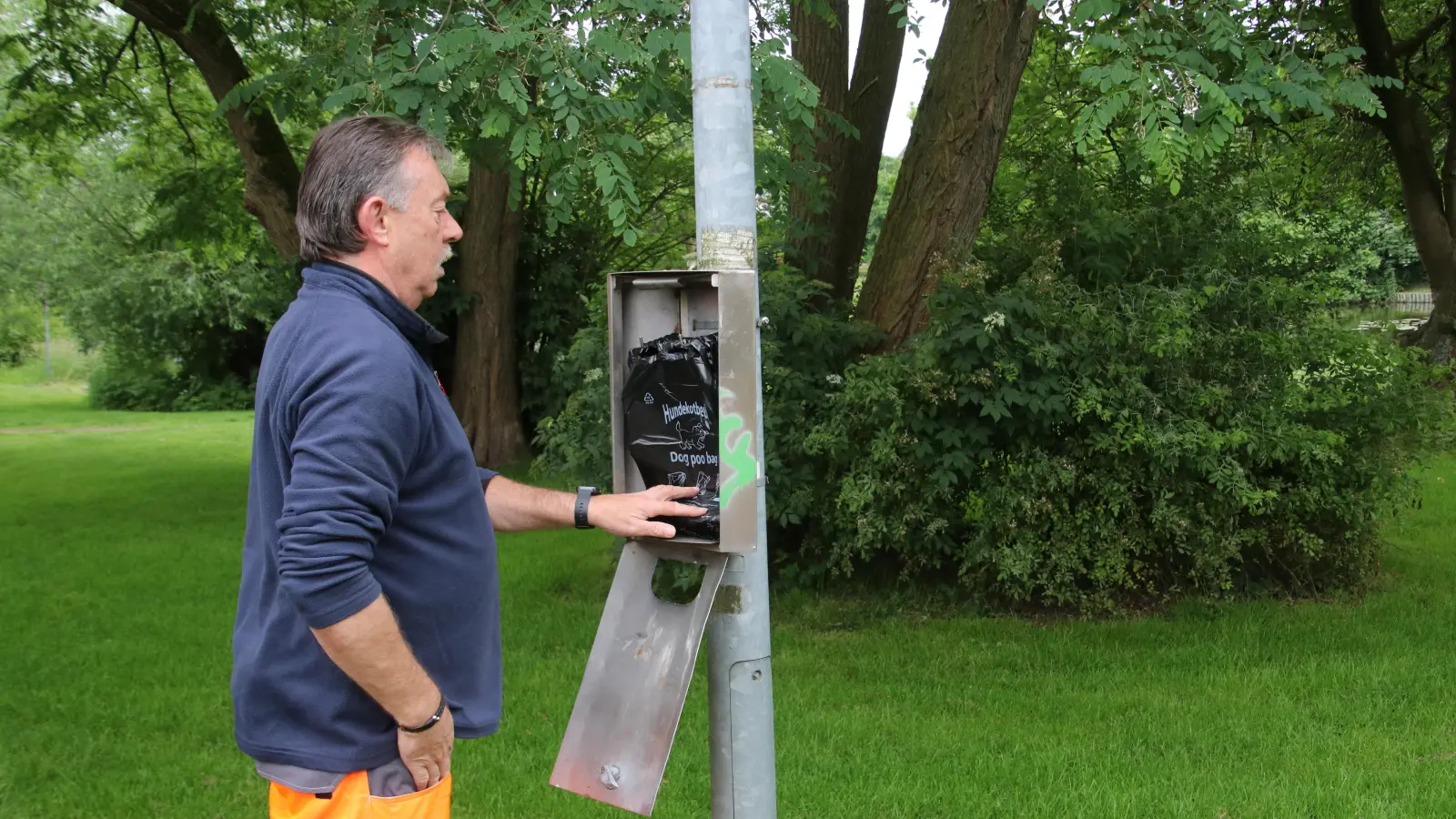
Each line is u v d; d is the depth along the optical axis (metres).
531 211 14.57
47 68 11.48
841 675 5.34
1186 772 3.94
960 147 6.79
